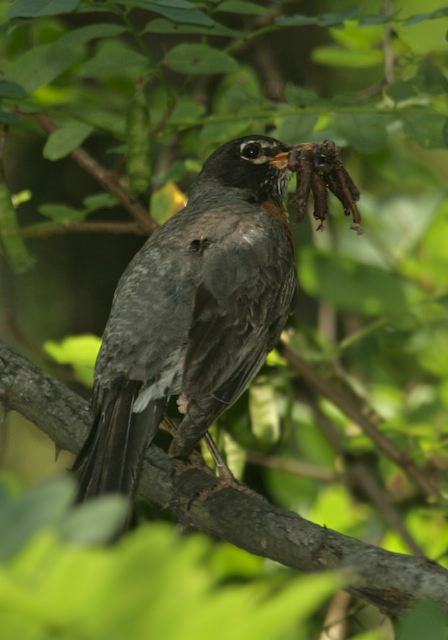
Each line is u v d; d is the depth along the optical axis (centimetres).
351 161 1409
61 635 235
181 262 884
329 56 1130
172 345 845
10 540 241
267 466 1184
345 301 1233
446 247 1271
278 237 948
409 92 893
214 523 689
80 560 234
